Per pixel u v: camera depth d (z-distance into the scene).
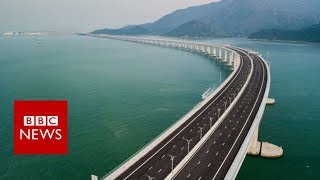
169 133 112.56
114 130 134.50
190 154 94.69
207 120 128.75
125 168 85.88
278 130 137.88
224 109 144.50
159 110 162.50
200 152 96.81
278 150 114.00
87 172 101.38
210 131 113.00
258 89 184.25
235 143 103.12
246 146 98.38
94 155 112.12
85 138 126.19
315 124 145.12
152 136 128.25
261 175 101.12
